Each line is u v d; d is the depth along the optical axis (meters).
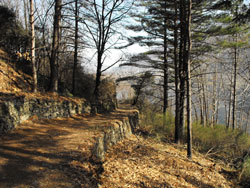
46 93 9.91
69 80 15.95
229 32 11.02
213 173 8.20
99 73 13.90
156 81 19.66
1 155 4.62
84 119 10.06
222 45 11.33
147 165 7.16
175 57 11.73
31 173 4.11
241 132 13.84
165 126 14.19
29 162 4.53
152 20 12.70
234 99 16.17
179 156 9.17
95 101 13.27
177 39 12.36
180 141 12.12
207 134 13.60
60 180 4.03
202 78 19.11
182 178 6.86
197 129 14.59
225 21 10.96
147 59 14.54
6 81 8.49
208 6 11.27
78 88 15.29
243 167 8.84
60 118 9.18
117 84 18.02
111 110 14.62
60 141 6.11
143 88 19.53
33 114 7.77
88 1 12.05
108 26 13.27
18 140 5.70
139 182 5.70
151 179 6.11
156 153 8.74
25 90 9.00
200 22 12.22
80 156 5.24
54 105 8.95
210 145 12.66
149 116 15.62
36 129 6.98
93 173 4.86
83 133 7.18
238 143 12.34
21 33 10.57
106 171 5.58
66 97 10.80
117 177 5.48
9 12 10.33
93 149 5.91
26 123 7.17
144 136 11.88
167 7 11.83
